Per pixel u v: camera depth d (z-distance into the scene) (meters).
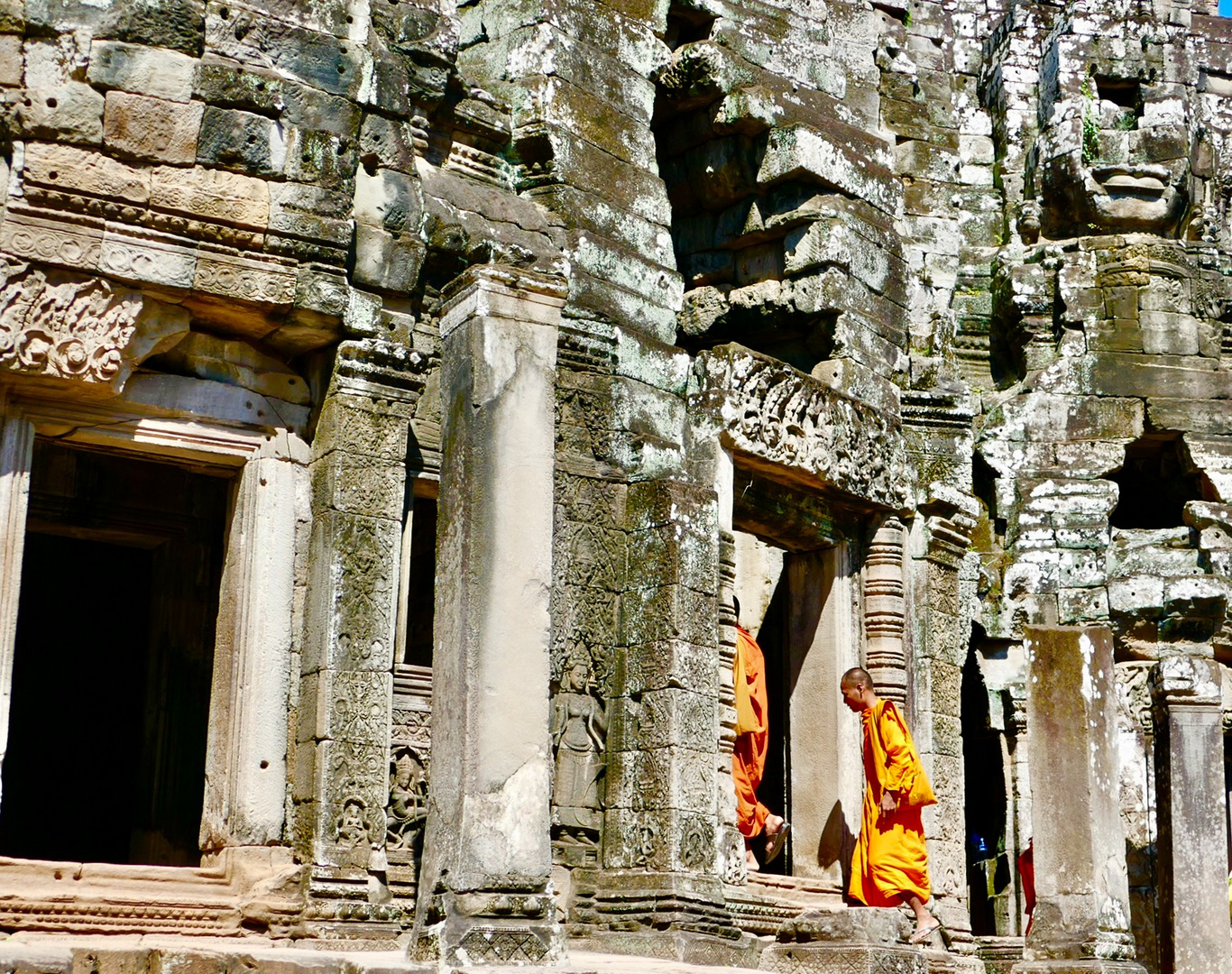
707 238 17.14
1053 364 19.77
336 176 11.96
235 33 11.84
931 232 20.48
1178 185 20.28
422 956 9.81
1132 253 20.08
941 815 15.95
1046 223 20.48
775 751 17.19
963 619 18.28
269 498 12.05
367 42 12.43
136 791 13.77
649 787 13.66
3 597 11.12
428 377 13.39
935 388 17.22
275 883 11.35
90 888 10.92
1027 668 13.25
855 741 15.64
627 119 15.75
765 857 16.50
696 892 13.38
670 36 16.92
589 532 14.27
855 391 16.31
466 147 14.83
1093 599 18.91
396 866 12.75
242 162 11.67
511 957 9.73
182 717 13.73
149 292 11.44
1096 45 20.66
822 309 16.34
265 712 11.77
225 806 11.59
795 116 16.69
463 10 15.86
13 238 10.99
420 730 13.06
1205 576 18.72
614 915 13.38
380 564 12.05
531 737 10.16
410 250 12.49
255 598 11.89
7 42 11.09
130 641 15.34
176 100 11.47
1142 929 18.17
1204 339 20.08
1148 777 18.59
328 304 11.89
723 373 14.81
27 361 11.03
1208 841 15.73
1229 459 19.69
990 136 21.19
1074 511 19.27
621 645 14.16
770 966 10.96
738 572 17.06
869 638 15.94
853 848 15.28
